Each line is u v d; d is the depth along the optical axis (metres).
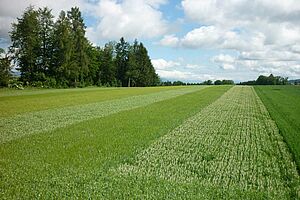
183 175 11.80
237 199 9.62
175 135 19.45
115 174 11.67
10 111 30.27
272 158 14.48
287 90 82.31
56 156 13.84
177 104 39.38
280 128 22.25
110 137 18.28
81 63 104.25
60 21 99.50
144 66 138.25
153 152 15.12
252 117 28.61
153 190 10.12
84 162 13.01
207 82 169.00
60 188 10.10
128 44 138.88
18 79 89.00
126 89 82.12
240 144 17.30
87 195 9.55
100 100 44.09
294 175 12.10
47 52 100.12
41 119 25.31
